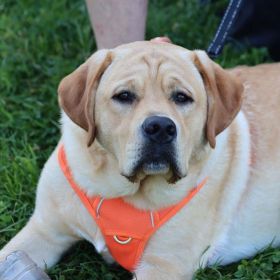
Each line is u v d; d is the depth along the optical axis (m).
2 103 6.29
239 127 4.72
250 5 6.98
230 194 4.61
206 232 4.51
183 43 7.24
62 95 4.26
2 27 7.24
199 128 4.18
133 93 4.04
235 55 7.07
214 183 4.46
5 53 6.86
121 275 4.79
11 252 4.43
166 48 4.27
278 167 4.82
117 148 4.07
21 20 7.38
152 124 3.84
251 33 7.19
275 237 4.95
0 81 6.54
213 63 4.33
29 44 7.07
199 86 4.19
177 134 3.93
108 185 4.27
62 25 7.27
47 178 4.57
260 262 4.82
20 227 5.05
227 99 4.29
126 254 4.45
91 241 4.61
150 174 4.05
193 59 4.29
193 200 4.36
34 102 6.36
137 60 4.12
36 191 5.02
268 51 7.17
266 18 7.01
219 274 4.64
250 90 5.02
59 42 7.10
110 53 4.22
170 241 4.38
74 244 4.91
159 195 4.24
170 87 4.06
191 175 4.29
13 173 5.50
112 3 5.71
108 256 4.69
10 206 5.24
